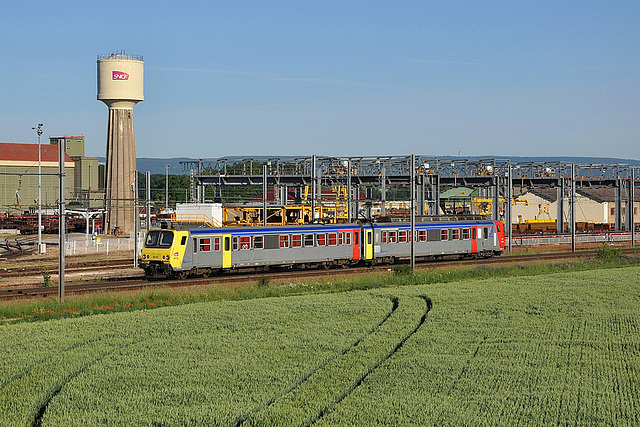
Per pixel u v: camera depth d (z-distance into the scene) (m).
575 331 31.64
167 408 21.44
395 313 36.06
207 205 76.19
